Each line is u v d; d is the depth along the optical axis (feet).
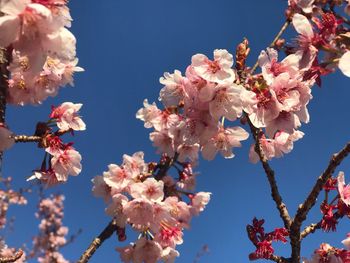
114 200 1.58
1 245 1.26
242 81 1.22
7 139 0.95
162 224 1.61
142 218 1.55
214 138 1.39
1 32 0.77
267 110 1.15
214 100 1.17
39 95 1.37
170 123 1.73
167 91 1.27
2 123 0.94
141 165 1.70
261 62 1.15
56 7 0.79
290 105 1.13
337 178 1.19
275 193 1.23
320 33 1.10
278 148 1.56
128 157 1.69
